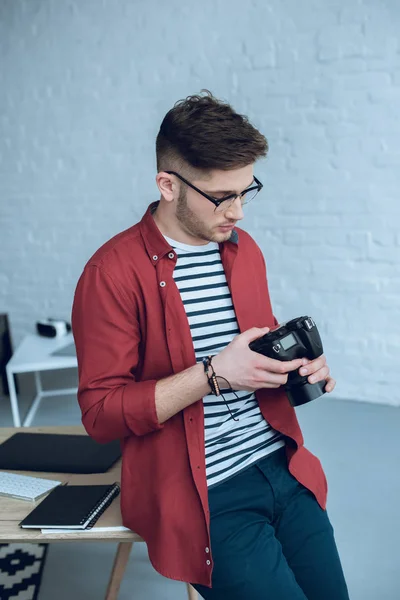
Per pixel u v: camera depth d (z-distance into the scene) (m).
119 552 1.78
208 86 3.35
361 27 3.04
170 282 1.28
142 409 1.21
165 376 1.31
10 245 3.90
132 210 3.62
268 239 3.41
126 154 3.57
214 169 1.17
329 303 3.37
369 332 3.33
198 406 1.27
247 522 1.28
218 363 1.21
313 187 3.27
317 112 3.19
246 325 1.35
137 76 3.46
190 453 1.26
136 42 3.43
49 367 2.92
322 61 3.13
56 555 2.23
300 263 3.38
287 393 1.31
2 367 3.72
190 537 1.26
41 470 1.65
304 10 3.12
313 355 1.29
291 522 1.35
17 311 3.96
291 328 1.27
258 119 3.30
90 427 1.27
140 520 1.33
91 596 2.01
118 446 1.73
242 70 3.28
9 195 3.84
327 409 3.32
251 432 1.35
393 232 3.18
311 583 1.31
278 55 3.20
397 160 3.11
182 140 1.18
